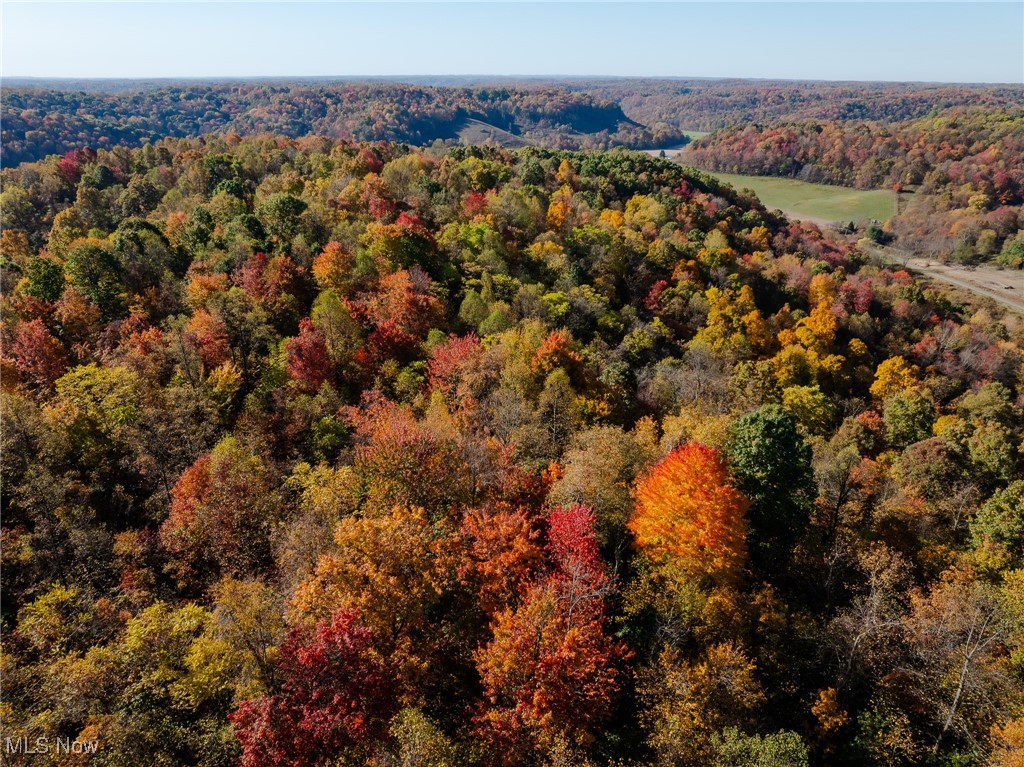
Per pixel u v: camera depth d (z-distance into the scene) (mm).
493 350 64625
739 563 36594
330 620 31047
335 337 65438
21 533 39031
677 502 35562
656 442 52844
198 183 120375
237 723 26656
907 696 31953
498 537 37906
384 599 33125
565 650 29484
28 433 44531
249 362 63031
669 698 30125
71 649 31766
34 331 58312
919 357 113625
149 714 28547
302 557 37969
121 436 48969
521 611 32094
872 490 51031
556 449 53844
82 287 69250
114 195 119000
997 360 108625
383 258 82625
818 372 92312
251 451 47656
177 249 83125
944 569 39375
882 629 33281
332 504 41781
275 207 89812
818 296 125125
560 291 90375
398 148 162750
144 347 60656
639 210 143375
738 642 33625
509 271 94750
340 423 54094
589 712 29625
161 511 45031
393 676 30125
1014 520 40438
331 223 93000
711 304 103312
